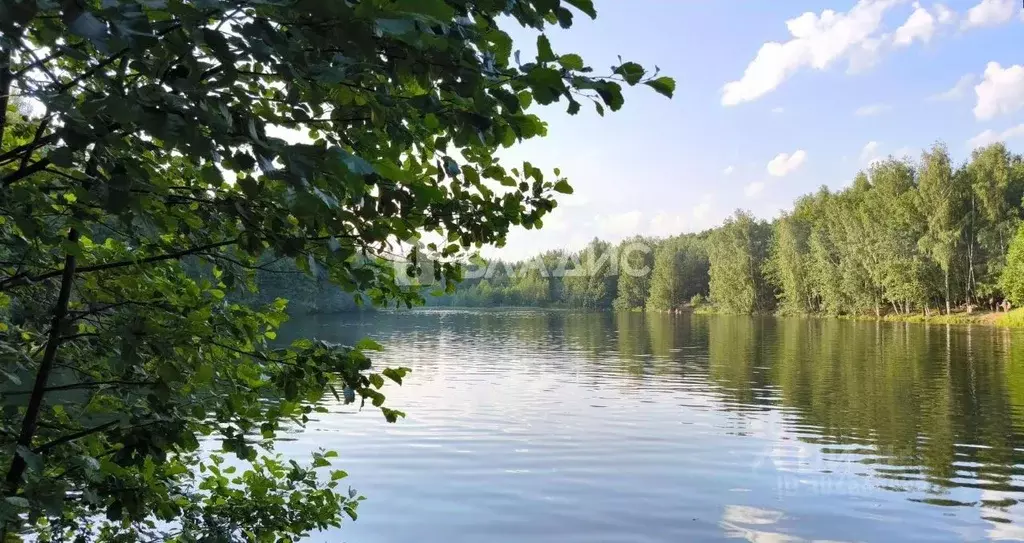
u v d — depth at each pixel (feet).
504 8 4.84
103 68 4.78
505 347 117.19
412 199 5.65
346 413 48.44
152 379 8.36
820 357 95.96
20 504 6.07
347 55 3.85
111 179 4.25
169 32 3.67
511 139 5.54
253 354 8.32
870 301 221.87
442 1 3.15
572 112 4.75
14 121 6.05
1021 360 88.84
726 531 26.66
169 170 7.99
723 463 36.47
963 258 203.92
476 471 34.47
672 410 52.39
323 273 6.23
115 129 4.60
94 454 8.31
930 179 205.57
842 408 53.57
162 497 8.52
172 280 9.24
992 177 200.03
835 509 29.17
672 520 27.76
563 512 28.53
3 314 8.46
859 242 226.38
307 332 151.12
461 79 4.44
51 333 7.92
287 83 5.27
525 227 7.57
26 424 7.84
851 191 273.95
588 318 257.34
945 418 49.47
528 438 41.91
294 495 11.99
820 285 243.40
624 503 29.78
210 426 9.03
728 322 216.33
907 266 205.36
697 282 355.56
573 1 4.31
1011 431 45.01
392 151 5.48
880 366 83.51
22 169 5.63
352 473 33.83
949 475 34.47
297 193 3.95
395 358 95.86
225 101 4.07
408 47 4.26
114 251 8.59
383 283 8.30
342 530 26.14
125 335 7.15
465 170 7.00
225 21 3.58
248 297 9.74
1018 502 30.14
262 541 11.10
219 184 4.11
